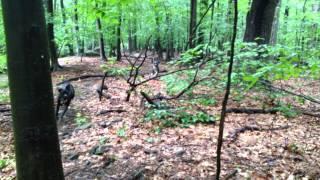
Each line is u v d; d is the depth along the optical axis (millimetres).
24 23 2658
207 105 9383
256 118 8359
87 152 6500
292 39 22531
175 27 24281
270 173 5352
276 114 8727
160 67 19469
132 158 6094
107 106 10000
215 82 9359
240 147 6469
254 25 10867
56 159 3029
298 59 4277
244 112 8797
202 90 10469
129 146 6668
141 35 25500
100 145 6766
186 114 8281
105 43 26688
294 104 9891
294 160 5867
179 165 5730
